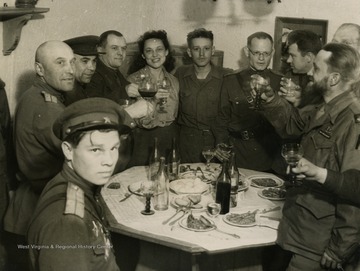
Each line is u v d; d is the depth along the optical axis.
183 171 2.86
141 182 2.68
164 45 3.67
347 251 1.97
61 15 3.53
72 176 1.46
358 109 1.97
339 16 3.72
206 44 3.63
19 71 3.13
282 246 2.10
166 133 3.67
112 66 3.55
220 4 4.30
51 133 2.44
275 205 2.46
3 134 2.76
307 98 2.73
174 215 2.30
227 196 2.34
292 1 3.93
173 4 4.55
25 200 2.59
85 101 1.44
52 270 1.30
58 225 1.32
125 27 4.47
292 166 2.01
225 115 3.64
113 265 1.52
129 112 2.49
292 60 3.27
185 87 3.76
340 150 1.97
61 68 2.55
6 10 2.63
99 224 1.48
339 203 1.95
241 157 3.57
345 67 1.96
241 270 2.47
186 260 2.44
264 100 2.49
